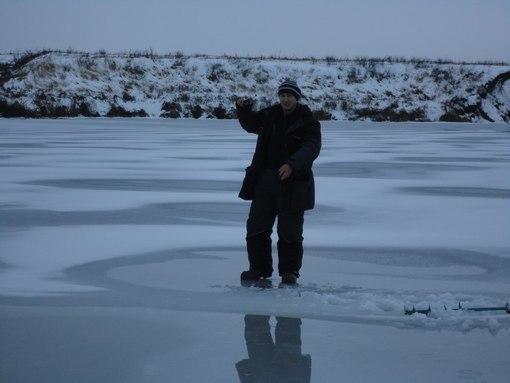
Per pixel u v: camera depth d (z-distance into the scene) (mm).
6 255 8750
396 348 5461
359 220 11477
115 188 14781
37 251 8977
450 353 5359
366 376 4902
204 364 5113
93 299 6809
